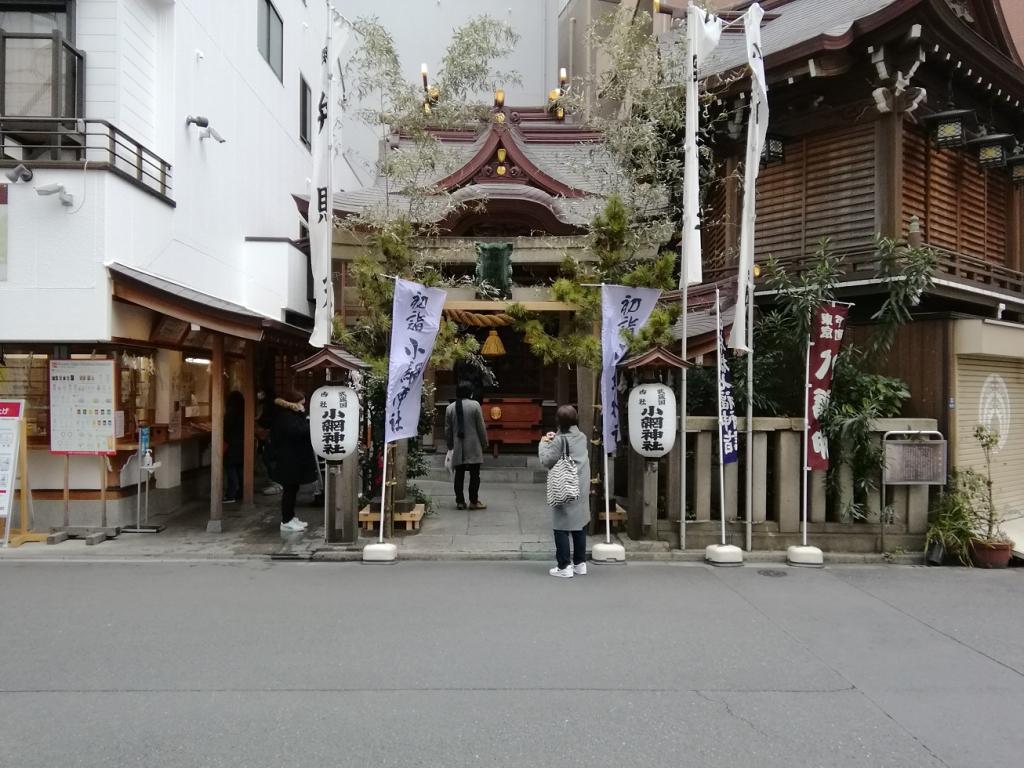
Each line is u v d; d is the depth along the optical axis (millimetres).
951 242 10203
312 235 8094
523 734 3719
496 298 9141
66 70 8156
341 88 8344
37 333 7582
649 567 7246
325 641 5012
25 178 7441
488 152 12312
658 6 9180
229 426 10461
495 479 12594
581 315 8383
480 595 6164
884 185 9289
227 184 11367
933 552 7586
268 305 12203
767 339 8547
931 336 8398
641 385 7449
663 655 4836
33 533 7984
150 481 9258
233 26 11609
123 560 7320
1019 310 10688
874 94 9047
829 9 11273
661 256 8594
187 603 5863
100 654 4742
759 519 7797
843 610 5902
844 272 9086
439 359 8133
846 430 7531
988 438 7891
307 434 8531
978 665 4758
